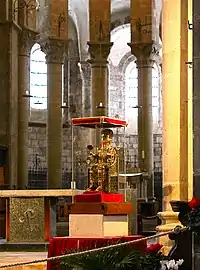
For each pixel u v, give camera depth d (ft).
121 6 118.62
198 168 32.24
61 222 79.46
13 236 54.80
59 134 91.20
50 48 91.50
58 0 91.81
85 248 40.60
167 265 34.35
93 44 91.61
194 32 32.71
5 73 83.56
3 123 83.30
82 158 116.98
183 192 46.78
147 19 92.58
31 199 54.95
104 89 91.71
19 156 87.35
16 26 85.25
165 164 47.73
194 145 32.48
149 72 93.50
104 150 47.80
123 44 124.36
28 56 88.89
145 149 93.15
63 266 36.17
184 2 47.70
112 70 125.29
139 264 35.40
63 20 92.02
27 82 88.53
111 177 47.65
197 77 32.53
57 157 90.63
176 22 47.65
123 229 43.96
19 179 87.25
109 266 35.47
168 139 47.57
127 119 125.70
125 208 44.06
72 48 119.14
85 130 117.19
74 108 118.52
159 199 117.08
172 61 47.70
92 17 91.71
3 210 72.13
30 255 50.65
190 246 36.52
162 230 44.98
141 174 73.61
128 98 126.31
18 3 87.61
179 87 47.39
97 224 43.09
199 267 31.32
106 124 51.80
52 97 91.35
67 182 117.39
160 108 123.75
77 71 119.44
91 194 43.83
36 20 95.71
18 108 87.45
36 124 116.67
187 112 47.50
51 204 55.47
